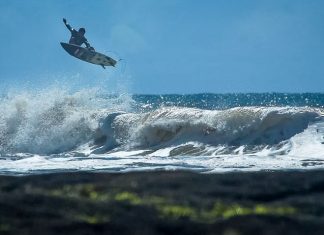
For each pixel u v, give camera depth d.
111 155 64.00
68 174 30.55
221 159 50.25
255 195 23.69
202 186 25.75
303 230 16.88
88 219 18.69
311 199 22.59
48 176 29.70
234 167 41.81
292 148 56.34
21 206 20.06
